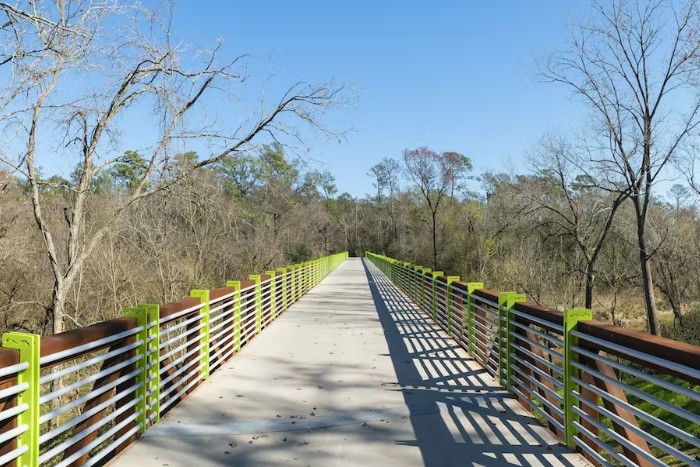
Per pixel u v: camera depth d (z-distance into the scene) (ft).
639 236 50.49
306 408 18.01
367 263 190.39
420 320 40.88
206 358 21.93
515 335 18.99
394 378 22.20
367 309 49.47
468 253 121.70
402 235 222.28
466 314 27.94
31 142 27.76
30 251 45.29
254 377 22.50
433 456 13.69
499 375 20.79
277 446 14.48
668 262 60.18
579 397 13.37
